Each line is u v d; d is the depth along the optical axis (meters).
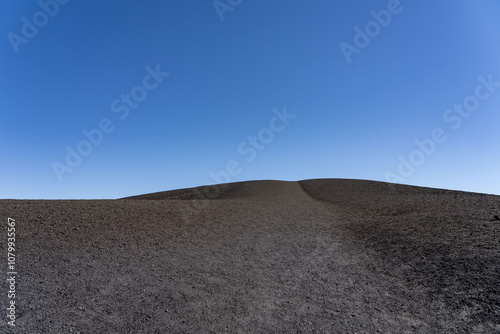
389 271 6.36
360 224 11.02
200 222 11.08
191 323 4.28
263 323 4.39
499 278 5.20
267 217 13.09
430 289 5.32
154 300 4.86
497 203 11.76
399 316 4.59
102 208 11.03
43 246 6.74
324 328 4.29
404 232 8.86
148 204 13.12
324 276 6.33
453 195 17.66
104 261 6.32
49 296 4.61
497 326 4.07
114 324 4.08
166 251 7.46
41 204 10.54
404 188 25.31
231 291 5.48
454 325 4.23
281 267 6.89
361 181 32.84
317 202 20.06
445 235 7.89
